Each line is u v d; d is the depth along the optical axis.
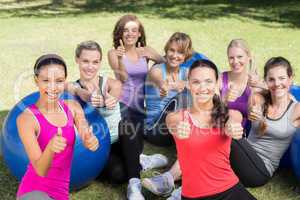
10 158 3.68
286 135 3.86
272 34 10.62
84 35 10.48
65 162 3.01
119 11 13.93
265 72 3.85
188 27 11.39
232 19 12.46
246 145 3.84
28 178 2.99
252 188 4.06
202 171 3.03
